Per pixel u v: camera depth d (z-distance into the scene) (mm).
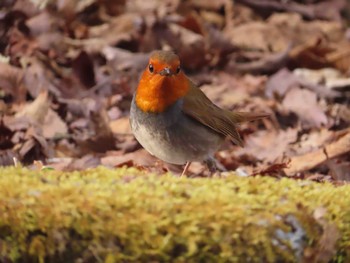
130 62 13734
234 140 9406
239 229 6535
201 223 6520
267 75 14523
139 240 6523
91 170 7469
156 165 9602
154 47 14461
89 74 13328
